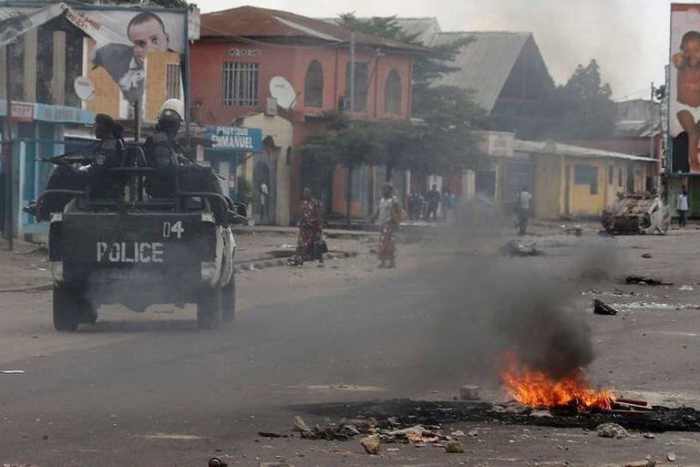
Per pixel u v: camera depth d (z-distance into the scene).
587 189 101.19
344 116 81.06
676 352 20.88
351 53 81.00
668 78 99.62
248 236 62.44
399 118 87.19
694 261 47.06
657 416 14.45
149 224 22.86
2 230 44.41
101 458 11.78
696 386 17.16
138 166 23.67
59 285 23.03
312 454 12.04
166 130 24.02
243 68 81.19
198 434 13.06
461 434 13.17
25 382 16.70
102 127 23.80
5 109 43.44
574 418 14.24
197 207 23.97
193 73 81.69
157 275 23.00
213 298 23.36
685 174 100.06
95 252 22.83
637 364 19.36
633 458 12.09
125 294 23.12
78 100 53.56
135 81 50.16
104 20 49.59
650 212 76.75
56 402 15.06
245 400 15.38
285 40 80.31
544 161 93.25
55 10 46.25
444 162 81.00
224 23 81.69
